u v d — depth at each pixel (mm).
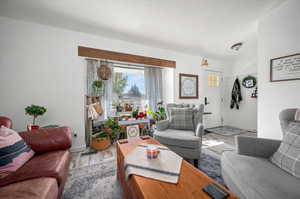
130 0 1494
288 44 1544
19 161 958
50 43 1934
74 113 2105
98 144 2131
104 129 2336
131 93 2906
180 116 2180
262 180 781
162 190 681
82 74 2162
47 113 1930
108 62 2531
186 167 900
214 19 1872
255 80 3281
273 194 666
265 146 1130
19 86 1779
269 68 1736
